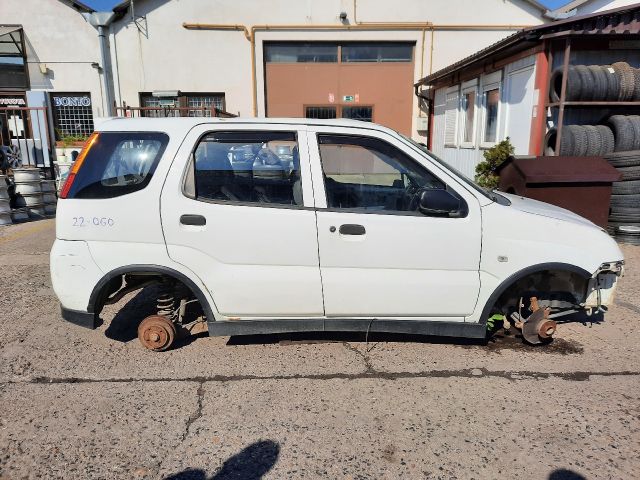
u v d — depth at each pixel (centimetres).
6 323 442
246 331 364
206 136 354
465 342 404
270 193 353
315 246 347
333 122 363
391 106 1427
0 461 262
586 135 813
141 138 354
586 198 680
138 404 315
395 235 348
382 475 252
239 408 311
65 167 1275
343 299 355
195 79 1380
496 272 357
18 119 1338
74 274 354
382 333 420
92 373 354
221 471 255
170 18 1348
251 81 1387
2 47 1316
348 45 1394
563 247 361
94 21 1306
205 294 356
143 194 348
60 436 283
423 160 358
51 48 1331
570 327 435
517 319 391
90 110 1373
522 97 924
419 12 1370
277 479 250
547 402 317
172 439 281
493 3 1365
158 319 382
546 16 1365
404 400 319
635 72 830
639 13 775
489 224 353
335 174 360
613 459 264
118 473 254
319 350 389
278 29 1363
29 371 356
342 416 302
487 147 1078
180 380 345
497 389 333
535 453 269
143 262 351
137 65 1363
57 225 356
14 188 934
